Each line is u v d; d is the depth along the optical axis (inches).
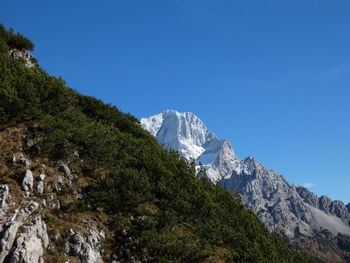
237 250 1341.0
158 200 1364.4
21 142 1282.0
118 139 1626.5
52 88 1577.3
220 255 1254.9
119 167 1416.1
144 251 1107.3
